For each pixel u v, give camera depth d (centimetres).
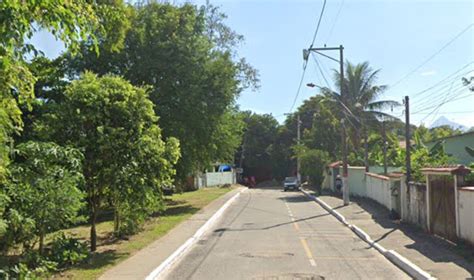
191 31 3078
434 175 1716
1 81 609
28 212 1120
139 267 1238
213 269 1241
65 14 562
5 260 1188
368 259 1380
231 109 3472
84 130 1412
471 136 2958
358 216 2516
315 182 5050
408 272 1183
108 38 1605
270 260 1364
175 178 3183
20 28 536
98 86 1409
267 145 8931
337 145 5881
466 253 1331
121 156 1416
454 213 1528
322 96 6094
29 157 1145
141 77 2959
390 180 2439
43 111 1464
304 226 2252
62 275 1138
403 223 2134
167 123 2934
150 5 3089
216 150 3403
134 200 1494
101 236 1875
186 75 3002
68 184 1175
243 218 2647
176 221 2366
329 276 1141
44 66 1634
